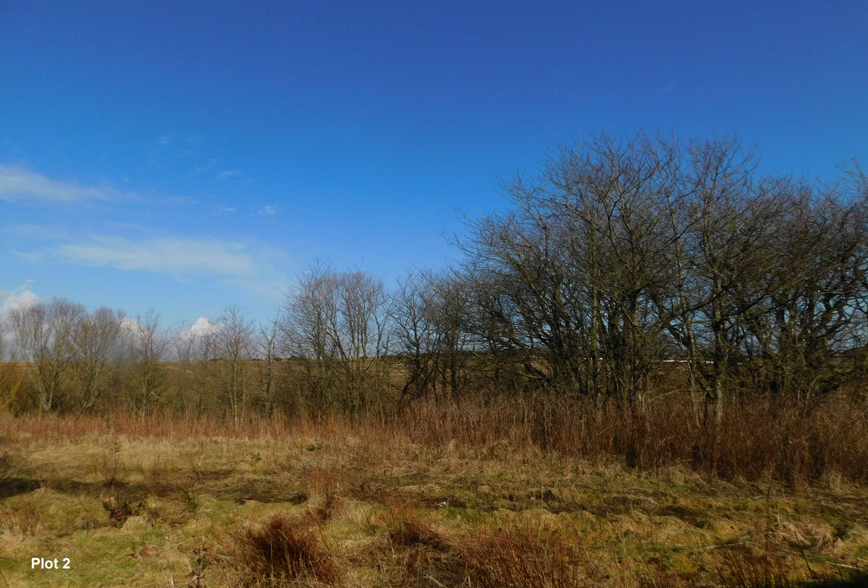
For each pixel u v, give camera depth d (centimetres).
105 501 735
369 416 1733
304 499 785
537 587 455
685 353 1159
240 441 1377
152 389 2742
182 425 1638
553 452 1051
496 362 1596
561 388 1334
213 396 2581
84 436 1568
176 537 615
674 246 1151
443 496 791
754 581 468
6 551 553
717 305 1120
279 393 2462
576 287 1316
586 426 1098
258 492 841
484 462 1023
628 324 1173
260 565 519
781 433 885
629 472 926
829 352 1158
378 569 530
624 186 1189
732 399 1039
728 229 1110
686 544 572
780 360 1125
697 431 955
